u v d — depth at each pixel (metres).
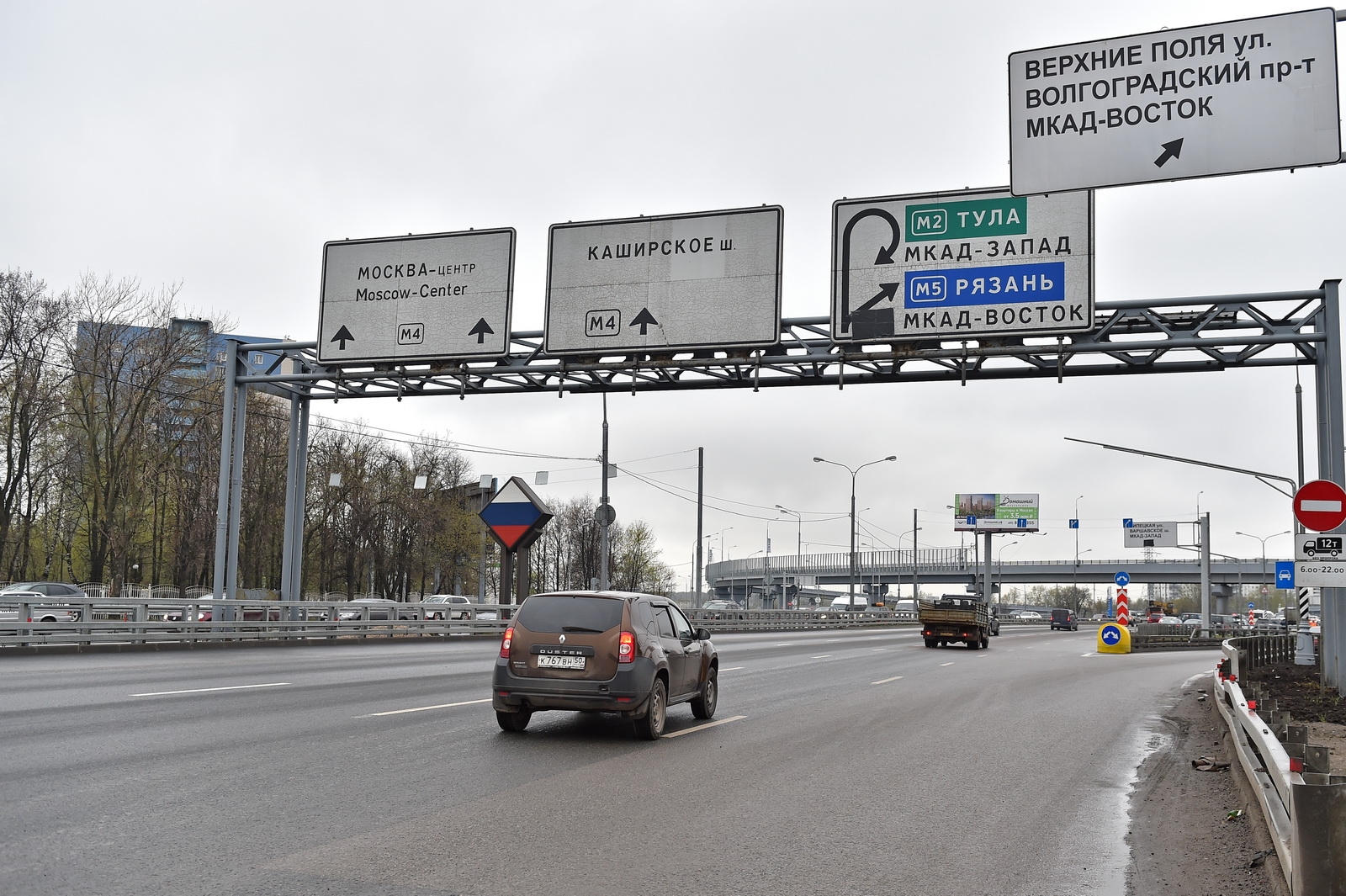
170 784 8.25
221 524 28.77
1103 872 6.83
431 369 26.28
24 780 8.15
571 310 24.83
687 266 24.25
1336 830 5.47
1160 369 22.88
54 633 23.78
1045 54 13.09
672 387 25.56
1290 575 51.31
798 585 101.69
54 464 49.75
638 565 94.81
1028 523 105.12
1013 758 11.78
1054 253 22.00
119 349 50.06
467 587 84.56
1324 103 12.38
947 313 22.39
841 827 7.87
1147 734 14.52
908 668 27.17
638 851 6.85
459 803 8.11
